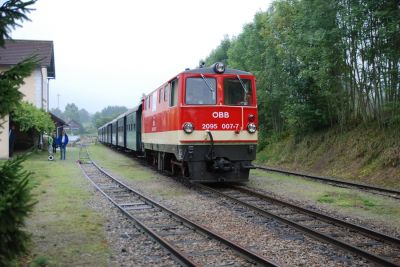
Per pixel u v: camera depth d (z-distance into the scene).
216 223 8.80
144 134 21.08
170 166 17.25
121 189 13.57
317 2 17.89
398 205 10.97
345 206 10.85
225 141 13.53
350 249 6.72
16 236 4.54
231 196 11.76
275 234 7.90
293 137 23.88
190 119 13.38
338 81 19.31
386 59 16.62
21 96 4.78
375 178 15.79
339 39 17.78
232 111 13.64
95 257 6.56
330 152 19.97
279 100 25.61
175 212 9.60
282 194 12.83
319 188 14.08
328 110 21.28
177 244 7.23
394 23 14.68
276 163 23.52
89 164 23.11
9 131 24.95
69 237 7.71
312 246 7.11
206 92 13.58
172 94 14.47
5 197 4.16
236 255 6.59
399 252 6.85
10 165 4.75
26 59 4.83
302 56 20.02
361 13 16.16
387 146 16.67
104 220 9.10
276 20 22.91
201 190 13.38
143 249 6.98
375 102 18.36
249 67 28.42
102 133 59.50
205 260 6.35
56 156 28.95
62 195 12.29
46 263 6.25
